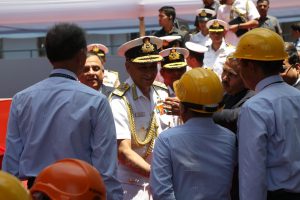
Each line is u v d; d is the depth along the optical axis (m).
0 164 4.98
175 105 3.85
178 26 9.00
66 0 9.09
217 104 3.41
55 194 2.18
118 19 9.74
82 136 3.19
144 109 4.10
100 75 5.04
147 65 4.02
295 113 3.38
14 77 10.36
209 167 3.36
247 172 3.26
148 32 11.10
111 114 3.28
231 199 3.74
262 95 3.38
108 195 3.19
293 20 11.12
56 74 3.30
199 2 9.52
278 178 3.33
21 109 3.29
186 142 3.37
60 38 3.24
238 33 8.59
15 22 9.41
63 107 3.21
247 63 3.46
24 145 3.29
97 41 11.80
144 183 3.99
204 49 6.56
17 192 1.79
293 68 4.66
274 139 3.32
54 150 3.20
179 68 4.83
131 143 4.04
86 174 2.22
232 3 8.85
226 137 3.46
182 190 3.36
